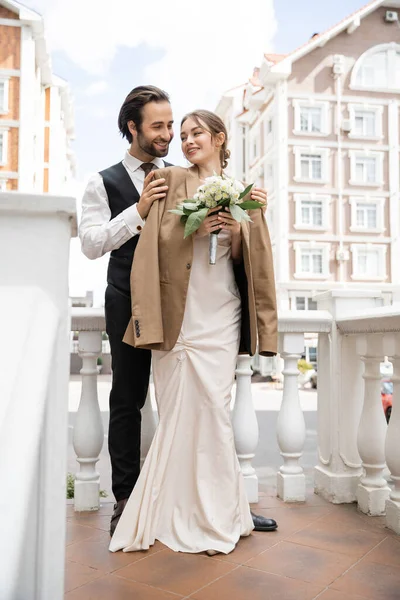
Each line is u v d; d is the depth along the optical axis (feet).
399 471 7.68
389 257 76.64
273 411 36.32
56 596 3.17
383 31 78.02
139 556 6.60
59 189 84.84
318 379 9.85
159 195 7.02
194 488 6.98
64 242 3.32
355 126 77.77
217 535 6.77
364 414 8.68
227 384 7.06
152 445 7.05
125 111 7.73
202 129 7.28
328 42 76.79
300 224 74.69
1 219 3.28
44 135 82.64
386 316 7.61
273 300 7.33
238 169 95.09
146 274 6.79
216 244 6.88
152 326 6.66
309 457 19.02
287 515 8.34
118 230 7.11
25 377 2.67
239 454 9.07
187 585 5.84
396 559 6.59
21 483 2.24
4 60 67.87
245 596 5.59
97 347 8.77
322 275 74.84
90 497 8.58
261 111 84.07
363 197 76.54
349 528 7.73
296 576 6.08
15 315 3.01
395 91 77.46
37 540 3.20
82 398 8.75
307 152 75.72
